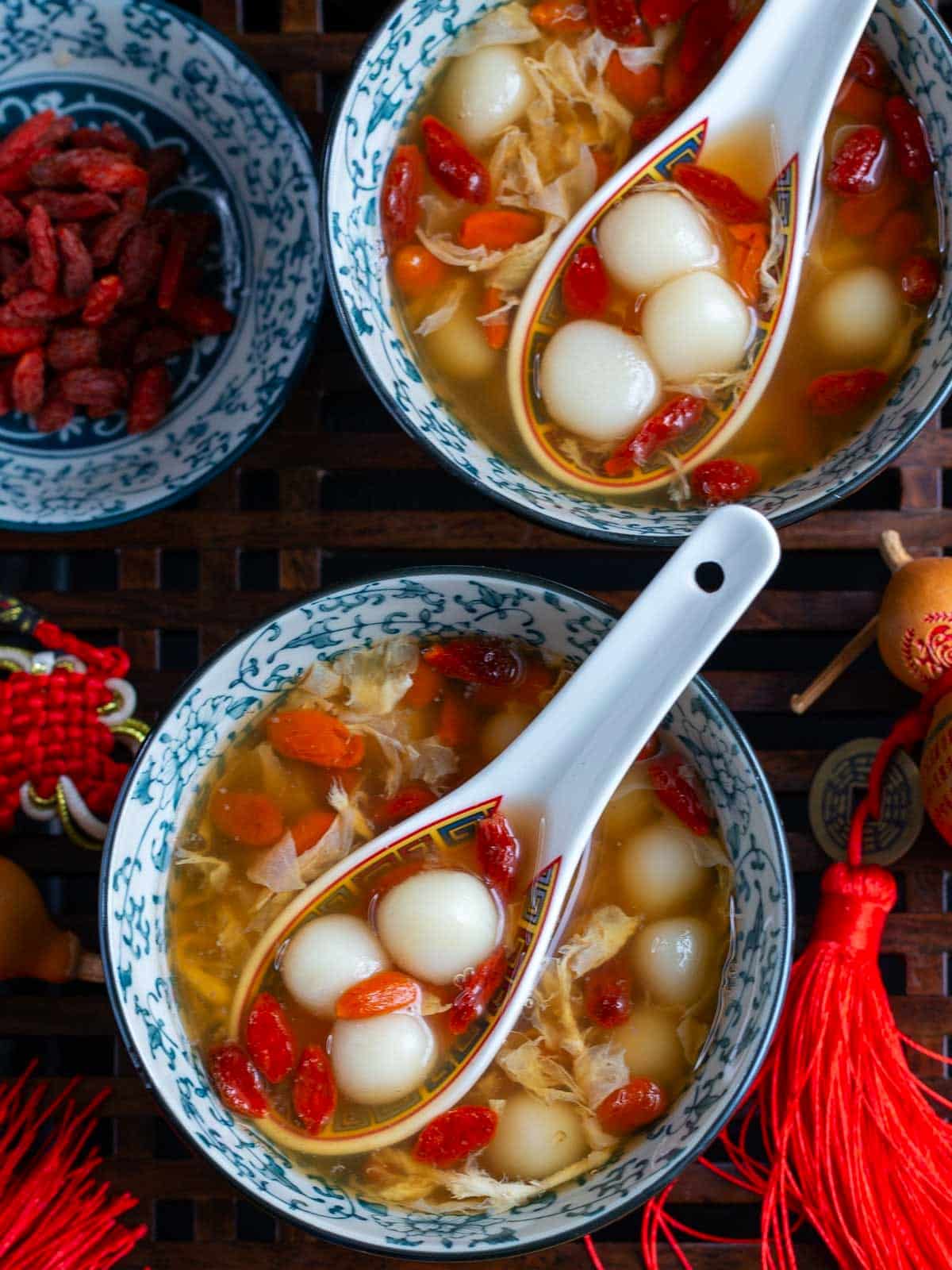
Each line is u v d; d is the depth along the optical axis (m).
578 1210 0.35
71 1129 0.40
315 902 0.38
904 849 0.42
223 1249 0.41
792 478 0.39
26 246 0.43
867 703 0.42
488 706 0.39
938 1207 0.40
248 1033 0.37
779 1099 0.41
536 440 0.39
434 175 0.39
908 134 0.38
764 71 0.38
